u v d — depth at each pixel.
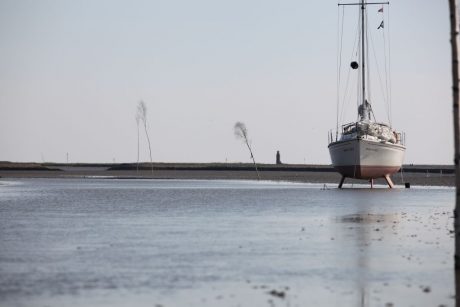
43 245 37.75
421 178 170.12
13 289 25.41
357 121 110.31
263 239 40.53
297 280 27.20
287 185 140.12
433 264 30.69
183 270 29.53
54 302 23.31
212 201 80.38
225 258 32.94
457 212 29.02
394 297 24.00
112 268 29.98
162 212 62.59
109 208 68.00
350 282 26.73
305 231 45.00
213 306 22.84
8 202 78.19
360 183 151.38
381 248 36.12
